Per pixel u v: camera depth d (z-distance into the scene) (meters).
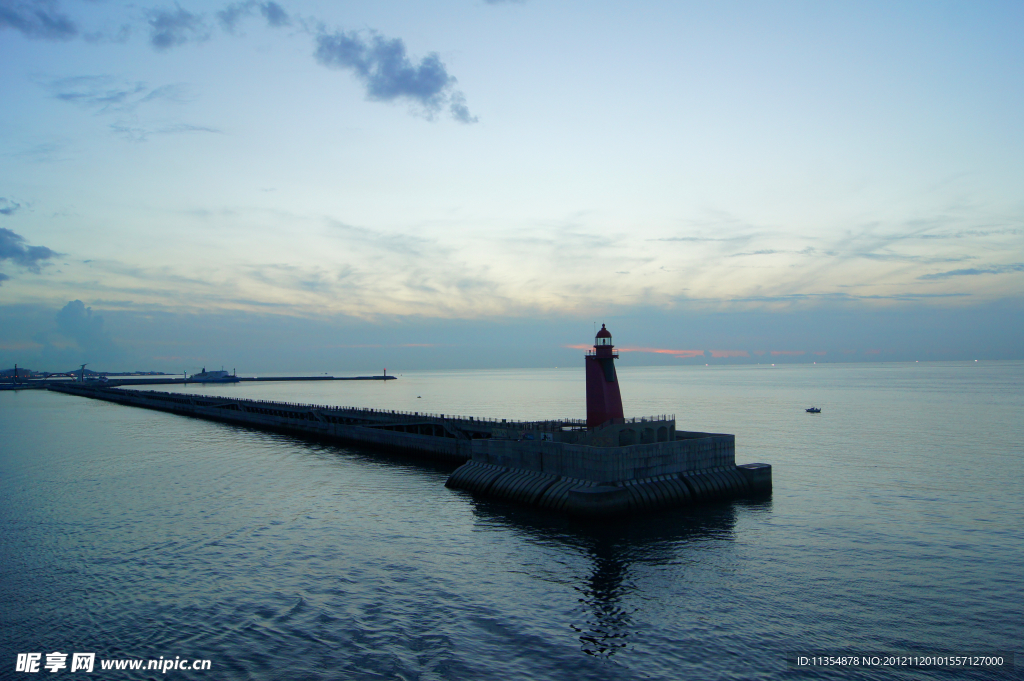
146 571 38.78
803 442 93.50
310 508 54.38
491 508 54.28
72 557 41.44
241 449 93.88
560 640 29.69
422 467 76.81
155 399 188.00
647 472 53.28
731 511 51.91
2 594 35.50
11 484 65.00
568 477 54.31
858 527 47.16
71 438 107.44
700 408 160.75
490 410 169.88
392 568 39.16
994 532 45.72
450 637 30.05
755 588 35.56
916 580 36.50
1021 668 26.86
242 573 38.38
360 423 104.25
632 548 42.62
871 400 186.25
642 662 27.66
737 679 26.25
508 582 36.78
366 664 27.67
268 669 27.36
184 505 55.47
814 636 29.81
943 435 100.75
